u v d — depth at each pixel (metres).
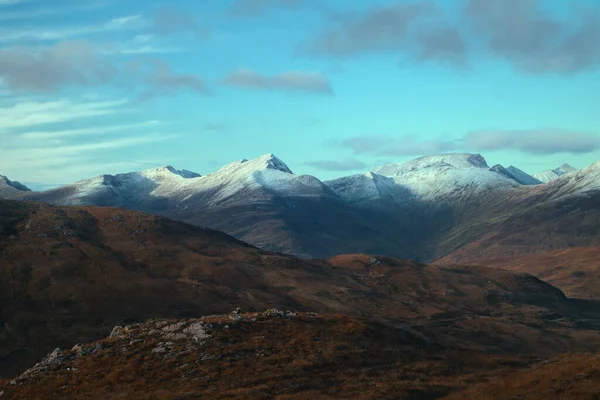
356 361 72.06
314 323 84.44
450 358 79.94
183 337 74.06
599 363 51.59
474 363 79.19
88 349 72.56
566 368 52.00
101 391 60.06
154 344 72.69
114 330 80.94
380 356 75.50
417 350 81.38
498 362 80.12
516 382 52.09
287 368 66.44
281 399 57.00
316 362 69.25
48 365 69.19
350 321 86.56
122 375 63.97
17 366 146.88
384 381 65.25
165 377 63.47
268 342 74.38
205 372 64.31
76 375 64.75
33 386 62.44
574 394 44.75
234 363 67.00
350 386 62.53
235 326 78.25
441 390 62.97
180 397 57.03
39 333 167.75
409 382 64.94
